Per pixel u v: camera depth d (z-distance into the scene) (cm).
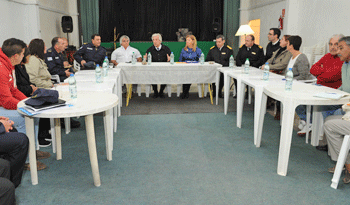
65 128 324
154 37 531
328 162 250
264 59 505
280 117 366
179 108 446
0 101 211
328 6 485
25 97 248
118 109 398
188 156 263
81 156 262
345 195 196
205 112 421
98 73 311
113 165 243
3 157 187
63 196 194
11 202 145
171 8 1064
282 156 224
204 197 193
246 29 707
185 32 1019
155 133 328
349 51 238
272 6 696
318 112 279
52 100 192
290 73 246
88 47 483
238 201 188
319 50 485
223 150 278
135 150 277
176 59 936
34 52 316
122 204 184
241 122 372
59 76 401
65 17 776
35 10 630
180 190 202
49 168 237
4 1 530
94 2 882
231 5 894
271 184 211
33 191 200
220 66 471
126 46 563
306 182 214
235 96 524
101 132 332
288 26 605
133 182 214
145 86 573
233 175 225
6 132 186
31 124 196
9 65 216
